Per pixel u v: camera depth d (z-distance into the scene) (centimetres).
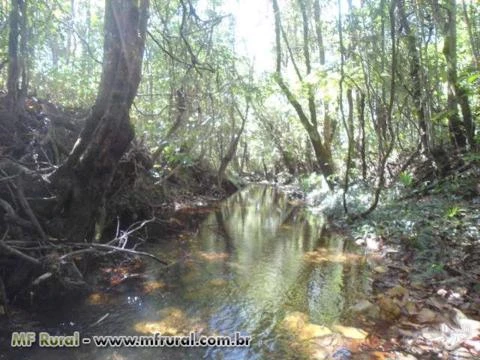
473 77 596
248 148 3444
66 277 532
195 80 1115
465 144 1045
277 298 579
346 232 1023
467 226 745
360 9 991
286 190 2311
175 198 1368
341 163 1839
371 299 571
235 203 1652
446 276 617
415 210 895
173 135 1109
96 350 422
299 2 1581
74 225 553
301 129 2164
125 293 572
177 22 1023
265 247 877
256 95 1533
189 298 569
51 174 566
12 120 669
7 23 699
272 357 419
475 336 443
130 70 552
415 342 446
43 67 1072
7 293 486
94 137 549
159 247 826
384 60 957
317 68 1273
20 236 506
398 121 1060
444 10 1036
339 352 428
